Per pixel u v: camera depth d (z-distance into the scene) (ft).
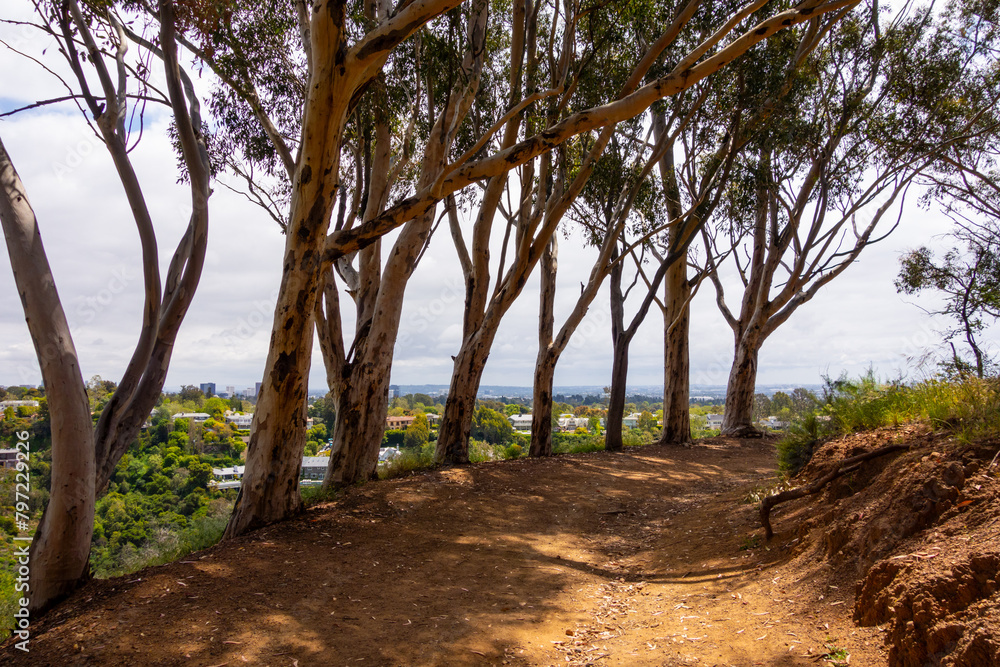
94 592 20.07
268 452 29.07
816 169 62.34
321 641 17.15
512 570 25.27
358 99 29.84
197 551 26.27
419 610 19.98
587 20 44.80
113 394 33.99
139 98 36.65
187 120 35.40
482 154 53.31
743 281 78.59
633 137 58.13
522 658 16.46
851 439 26.50
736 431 71.67
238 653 16.28
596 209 59.52
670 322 68.95
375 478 41.01
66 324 20.83
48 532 20.02
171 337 35.78
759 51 49.52
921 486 16.52
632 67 49.52
